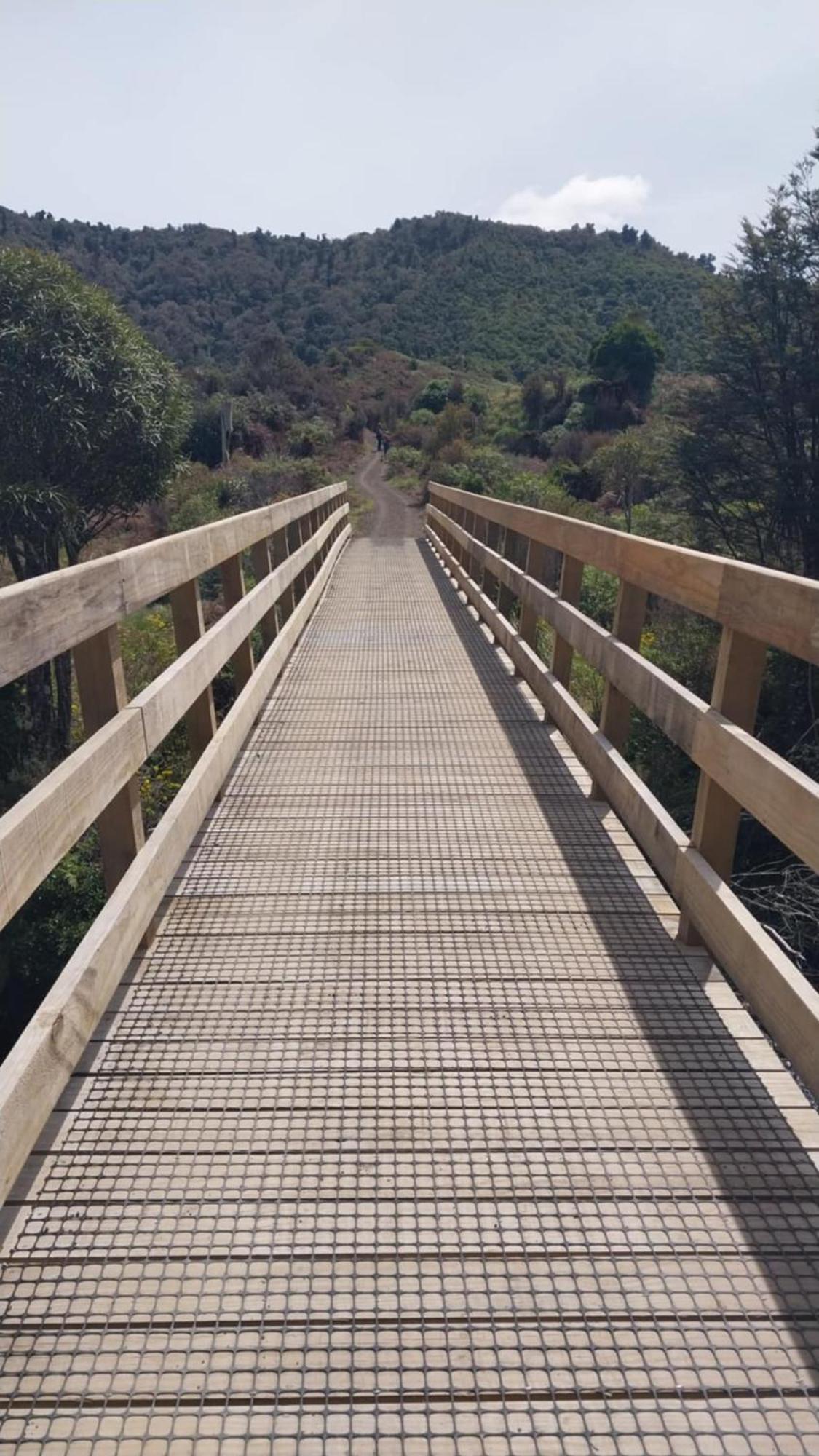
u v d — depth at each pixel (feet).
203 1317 4.93
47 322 37.19
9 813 5.01
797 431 47.19
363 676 20.21
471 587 28.66
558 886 10.14
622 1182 5.92
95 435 38.96
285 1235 5.48
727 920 7.04
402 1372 4.66
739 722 7.57
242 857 10.89
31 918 25.91
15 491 35.88
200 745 11.39
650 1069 7.07
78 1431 4.38
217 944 8.88
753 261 46.14
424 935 9.06
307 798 12.84
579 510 84.64
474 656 22.34
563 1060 7.16
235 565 13.37
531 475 107.55
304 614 24.26
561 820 11.99
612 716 11.36
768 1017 6.16
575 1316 4.96
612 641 10.91
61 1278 5.17
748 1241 5.47
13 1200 5.70
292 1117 6.48
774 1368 4.70
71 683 41.81
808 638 5.73
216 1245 5.40
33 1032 5.43
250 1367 4.67
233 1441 4.34
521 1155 6.15
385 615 28.66
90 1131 6.33
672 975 8.37
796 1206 5.74
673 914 9.50
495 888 10.07
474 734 15.83
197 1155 6.11
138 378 39.86
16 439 37.76
